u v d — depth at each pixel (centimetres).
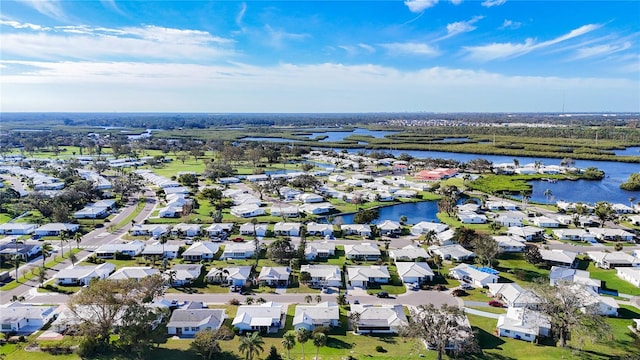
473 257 14212
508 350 8875
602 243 16388
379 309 10119
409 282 12300
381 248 15388
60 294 11444
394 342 9262
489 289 11794
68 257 14162
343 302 10975
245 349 8475
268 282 12225
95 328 8538
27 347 8794
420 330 8456
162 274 12212
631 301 11269
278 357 8494
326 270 12544
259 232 16850
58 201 19675
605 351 8819
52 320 9988
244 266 13150
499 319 9875
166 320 9925
